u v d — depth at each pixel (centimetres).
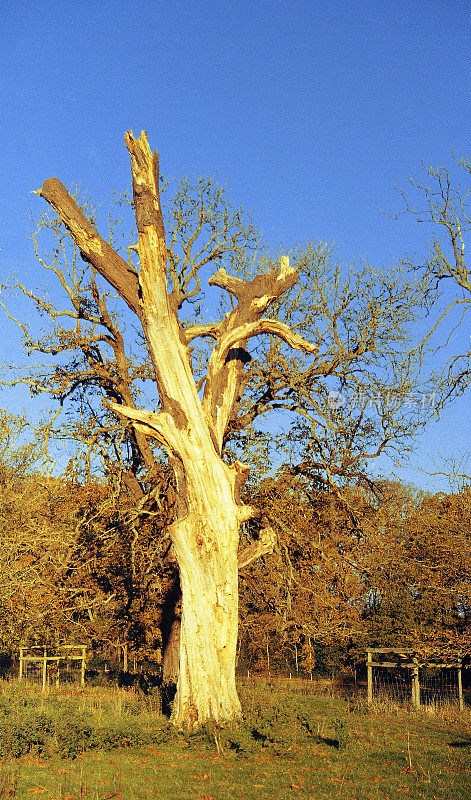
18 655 2834
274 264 2150
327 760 1130
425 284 1811
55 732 1183
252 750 1172
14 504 2320
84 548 2103
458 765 1118
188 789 916
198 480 1447
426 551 2550
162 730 1285
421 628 2531
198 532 1432
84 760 1065
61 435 1969
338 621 2211
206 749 1184
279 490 2003
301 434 2009
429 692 2489
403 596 2773
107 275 1570
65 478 2008
